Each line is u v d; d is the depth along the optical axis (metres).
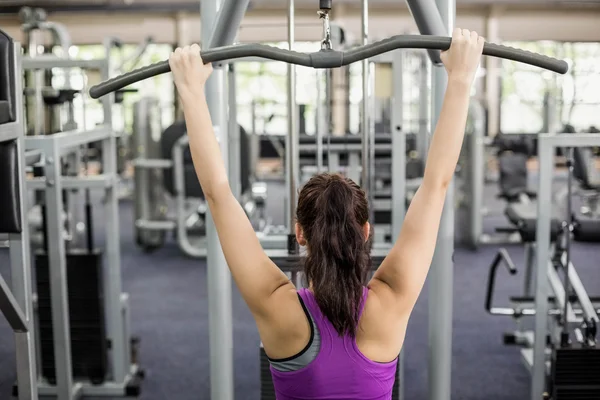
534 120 9.66
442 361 2.27
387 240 4.41
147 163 5.75
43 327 3.14
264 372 2.39
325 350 1.12
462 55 1.21
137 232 6.17
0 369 3.53
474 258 5.81
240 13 1.70
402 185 2.88
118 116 9.26
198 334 4.09
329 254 1.13
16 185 2.03
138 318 4.39
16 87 2.01
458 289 4.93
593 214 5.15
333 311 1.12
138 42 9.68
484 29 9.52
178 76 1.22
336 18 9.44
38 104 4.23
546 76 6.38
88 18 9.59
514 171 6.29
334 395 1.13
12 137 1.99
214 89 2.14
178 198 5.75
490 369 3.52
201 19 2.04
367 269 1.16
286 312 1.14
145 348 3.86
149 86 8.34
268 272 1.18
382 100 6.24
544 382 2.79
